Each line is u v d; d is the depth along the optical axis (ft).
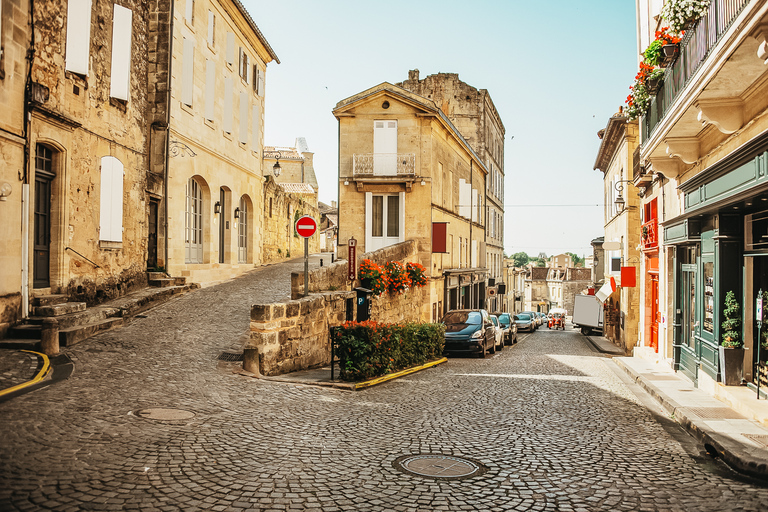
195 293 56.75
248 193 81.35
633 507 16.46
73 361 31.89
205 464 18.40
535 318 175.11
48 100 39.06
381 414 27.99
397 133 79.25
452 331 63.57
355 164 79.20
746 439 22.74
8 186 34.73
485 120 144.36
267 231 91.76
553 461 20.79
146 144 56.29
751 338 31.65
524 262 578.25
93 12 45.27
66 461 17.46
